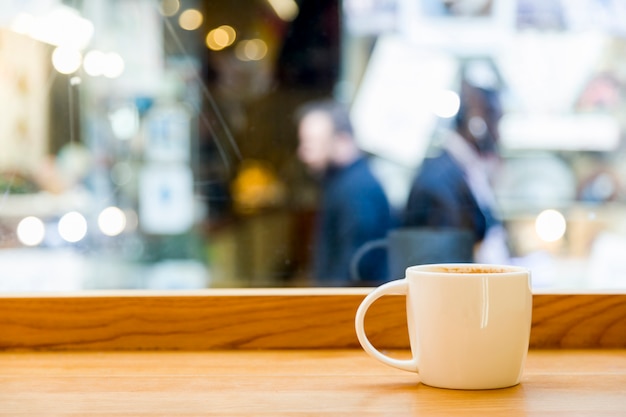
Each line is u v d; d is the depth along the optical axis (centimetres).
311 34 308
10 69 158
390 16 293
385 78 290
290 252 256
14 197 166
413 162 264
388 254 160
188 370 63
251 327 72
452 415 49
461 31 280
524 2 273
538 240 234
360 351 71
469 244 190
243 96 288
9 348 72
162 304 72
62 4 166
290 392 55
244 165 279
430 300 56
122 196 235
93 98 220
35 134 172
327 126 279
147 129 248
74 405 52
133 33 239
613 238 235
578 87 270
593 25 267
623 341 72
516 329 56
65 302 72
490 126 270
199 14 279
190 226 260
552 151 266
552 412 49
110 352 71
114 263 218
